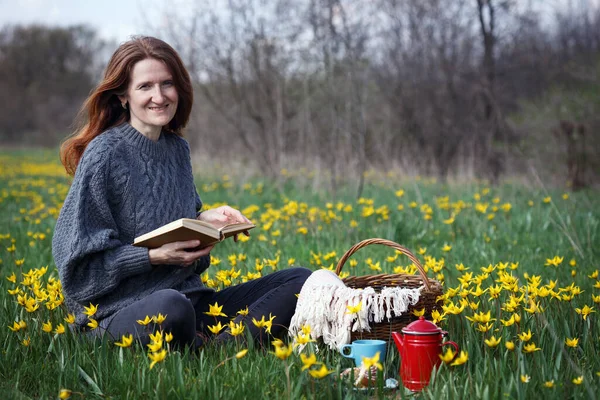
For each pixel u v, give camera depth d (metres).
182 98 3.54
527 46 17.23
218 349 3.15
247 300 3.51
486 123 13.76
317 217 7.34
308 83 13.25
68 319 3.14
